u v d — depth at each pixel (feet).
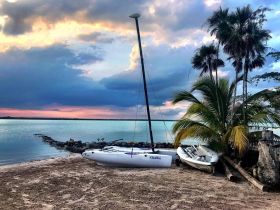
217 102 72.18
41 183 52.49
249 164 61.52
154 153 72.84
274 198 44.11
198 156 65.41
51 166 69.56
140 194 45.62
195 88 73.31
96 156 69.67
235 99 71.97
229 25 71.26
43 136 203.62
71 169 65.62
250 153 62.69
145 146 125.39
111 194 45.65
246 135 62.69
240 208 39.55
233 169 60.85
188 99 74.18
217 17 72.64
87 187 49.80
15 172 62.23
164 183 52.34
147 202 41.86
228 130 67.41
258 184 48.83
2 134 241.96
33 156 105.70
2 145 149.79
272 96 69.82
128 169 66.23
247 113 70.79
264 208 39.60
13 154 112.78
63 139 189.88
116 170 64.95
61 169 65.57
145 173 61.26
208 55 82.53
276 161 48.85
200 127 68.85
